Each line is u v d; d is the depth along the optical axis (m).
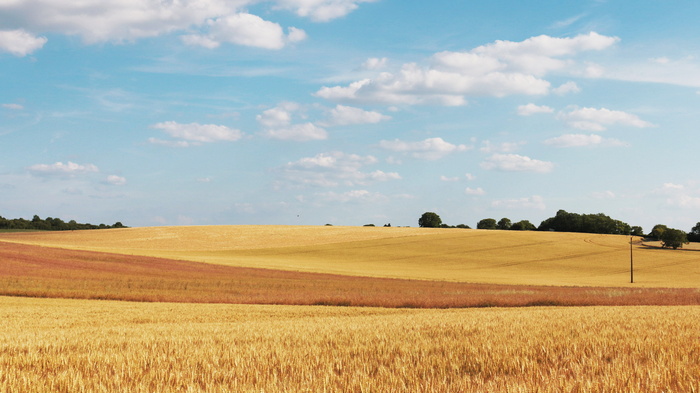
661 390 5.61
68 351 9.17
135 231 105.25
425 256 85.44
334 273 56.44
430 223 162.12
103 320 18.47
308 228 114.44
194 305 26.94
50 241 93.06
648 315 16.39
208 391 5.98
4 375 6.89
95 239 96.19
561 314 17.28
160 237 98.31
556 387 5.76
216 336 11.31
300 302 30.20
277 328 13.25
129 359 8.07
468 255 87.12
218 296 32.41
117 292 32.50
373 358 8.29
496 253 89.38
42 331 13.38
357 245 94.81
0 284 33.38
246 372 7.19
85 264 48.31
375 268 68.50
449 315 18.06
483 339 9.98
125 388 6.07
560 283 57.28
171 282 39.53
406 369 7.28
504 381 6.43
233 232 105.50
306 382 6.34
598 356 7.94
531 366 7.24
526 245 97.50
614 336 10.25
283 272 53.66
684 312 18.19
